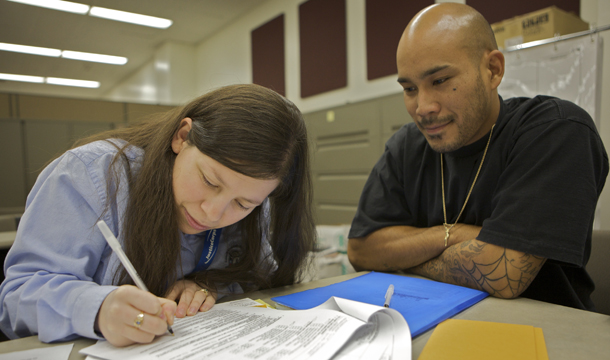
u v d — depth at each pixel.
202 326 0.54
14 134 3.55
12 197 3.56
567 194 0.73
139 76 7.43
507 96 1.98
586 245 0.83
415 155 1.06
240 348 0.45
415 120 0.89
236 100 0.59
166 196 0.63
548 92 1.84
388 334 0.49
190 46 6.14
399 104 2.80
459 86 0.80
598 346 0.47
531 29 1.89
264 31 4.65
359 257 1.03
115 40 5.88
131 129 0.79
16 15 4.87
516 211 0.75
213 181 0.56
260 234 0.82
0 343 0.51
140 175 0.64
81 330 0.49
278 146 0.58
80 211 0.61
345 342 0.45
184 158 0.60
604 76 1.91
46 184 0.61
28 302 0.52
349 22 3.60
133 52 6.46
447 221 1.00
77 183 0.61
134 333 0.46
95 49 6.25
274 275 0.82
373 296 0.69
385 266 0.96
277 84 4.54
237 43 5.21
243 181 0.56
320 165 3.48
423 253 0.89
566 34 1.88
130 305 0.47
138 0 4.58
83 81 8.31
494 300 0.70
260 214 0.81
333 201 3.40
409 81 0.85
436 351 0.46
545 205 0.73
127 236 0.63
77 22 5.16
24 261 0.58
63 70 7.35
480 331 0.52
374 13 3.30
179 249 0.67
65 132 3.75
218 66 5.64
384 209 1.06
